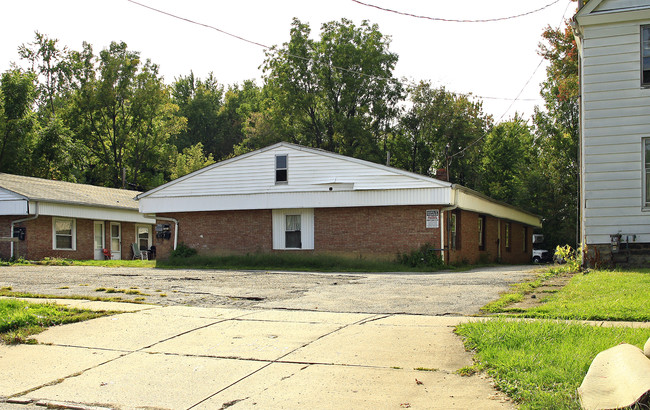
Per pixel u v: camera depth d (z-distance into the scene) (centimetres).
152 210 2627
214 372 660
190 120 7619
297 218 2431
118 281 1516
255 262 2277
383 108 5047
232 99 7881
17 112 4294
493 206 2784
